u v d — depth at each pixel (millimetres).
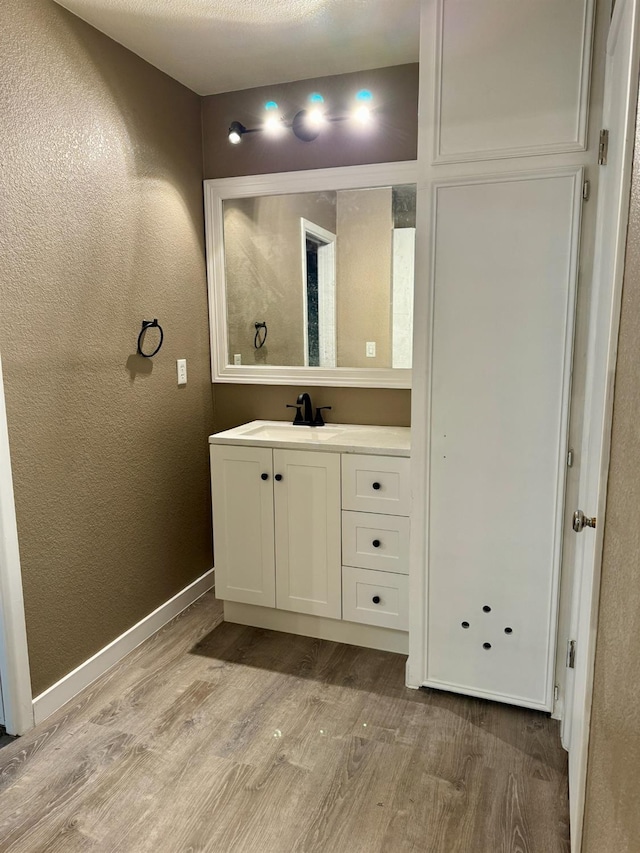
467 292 1848
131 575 2408
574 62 1659
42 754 1810
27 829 1536
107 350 2207
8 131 1742
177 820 1563
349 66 2420
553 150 1705
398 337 2588
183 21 2027
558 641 1916
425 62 1796
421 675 2113
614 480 1005
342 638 2461
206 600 2869
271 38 2178
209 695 2102
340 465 2289
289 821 1559
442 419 1934
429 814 1576
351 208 2574
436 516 1992
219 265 2809
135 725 1942
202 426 2875
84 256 2064
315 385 2750
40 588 1959
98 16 1991
